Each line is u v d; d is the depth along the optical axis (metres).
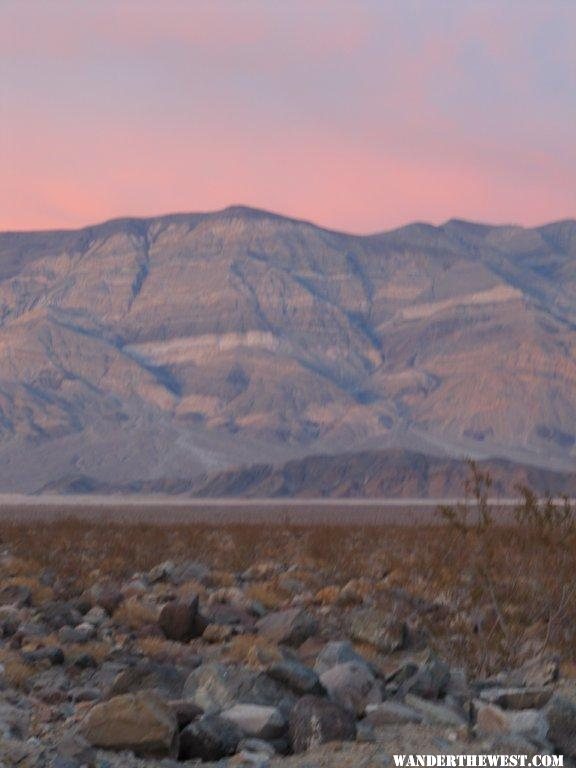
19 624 19.17
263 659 15.96
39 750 10.68
